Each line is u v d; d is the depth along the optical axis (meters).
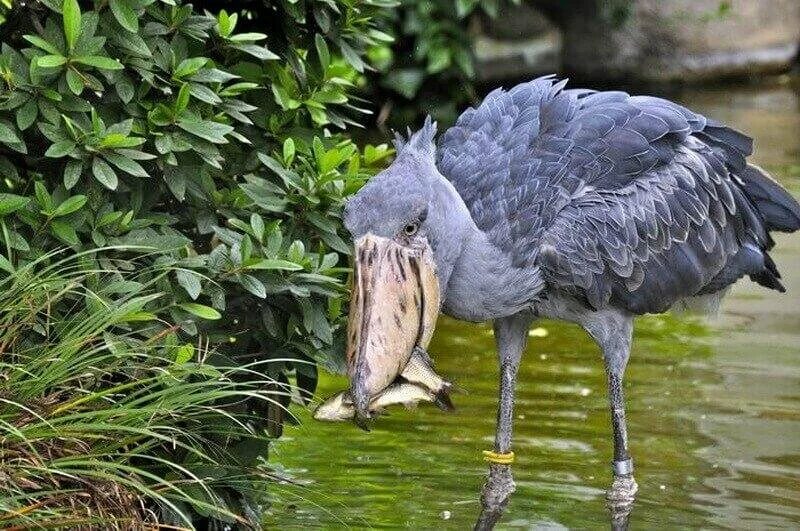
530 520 10.91
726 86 35.75
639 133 11.29
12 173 9.23
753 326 16.95
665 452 12.59
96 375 8.88
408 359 9.56
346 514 10.89
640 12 34.88
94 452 8.67
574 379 14.76
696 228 11.61
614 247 11.01
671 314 17.47
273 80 10.31
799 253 20.20
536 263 10.77
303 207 9.76
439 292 9.86
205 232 9.80
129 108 9.35
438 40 27.77
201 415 9.41
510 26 33.22
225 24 9.70
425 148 10.02
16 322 8.88
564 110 11.22
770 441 12.90
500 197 10.66
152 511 9.11
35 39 8.73
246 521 9.62
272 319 9.70
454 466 12.11
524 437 12.91
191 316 9.45
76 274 9.24
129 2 8.92
